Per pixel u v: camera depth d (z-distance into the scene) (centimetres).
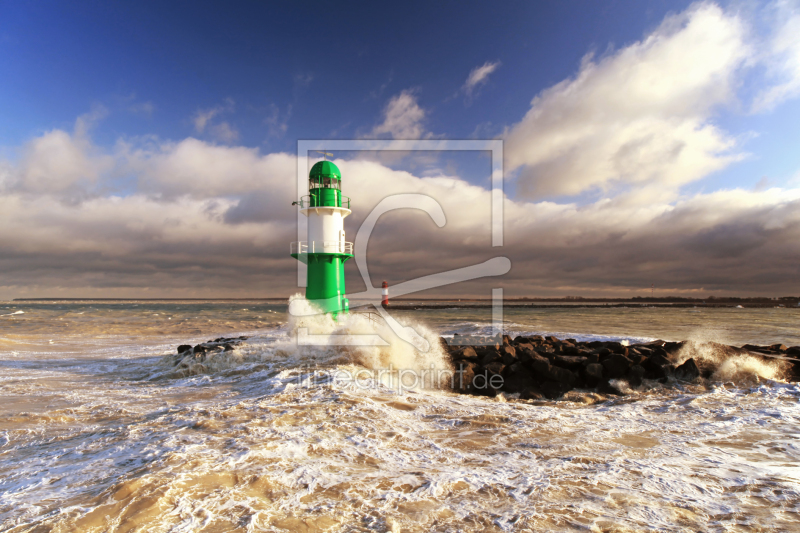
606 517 367
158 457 480
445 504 387
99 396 846
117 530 327
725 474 468
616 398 929
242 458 479
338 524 347
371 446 545
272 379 966
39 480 421
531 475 457
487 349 1241
